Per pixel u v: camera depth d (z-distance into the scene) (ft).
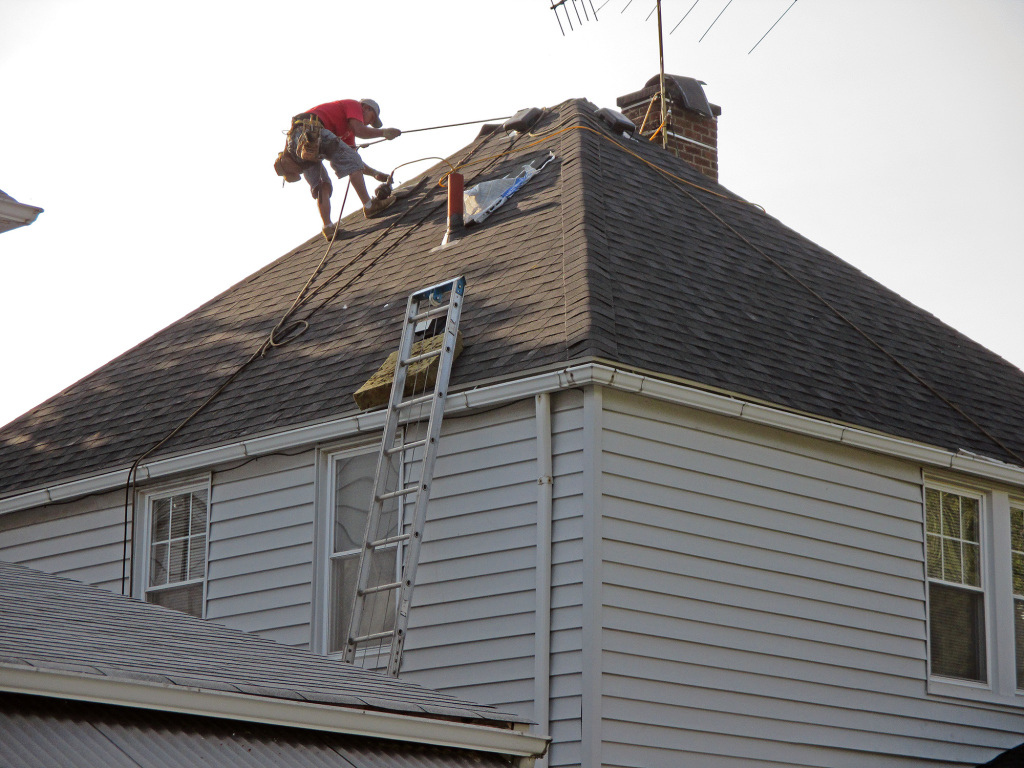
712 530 110.32
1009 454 130.00
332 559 118.21
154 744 62.85
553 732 100.94
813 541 116.47
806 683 112.78
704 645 107.34
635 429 108.06
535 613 104.12
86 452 138.41
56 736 60.03
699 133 174.50
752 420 112.78
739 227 146.00
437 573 110.63
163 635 79.87
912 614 121.49
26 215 91.35
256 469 125.29
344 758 69.82
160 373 147.84
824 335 131.95
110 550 132.16
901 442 121.08
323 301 142.41
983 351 152.35
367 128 154.61
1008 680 126.11
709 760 105.19
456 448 112.88
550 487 106.22
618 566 103.96
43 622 74.69
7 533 140.46
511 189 141.49
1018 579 130.21
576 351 106.01
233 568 123.75
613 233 126.41
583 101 160.76
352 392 119.65
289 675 75.05
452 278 126.93
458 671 107.24
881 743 116.26
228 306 156.46
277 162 155.22
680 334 115.44
